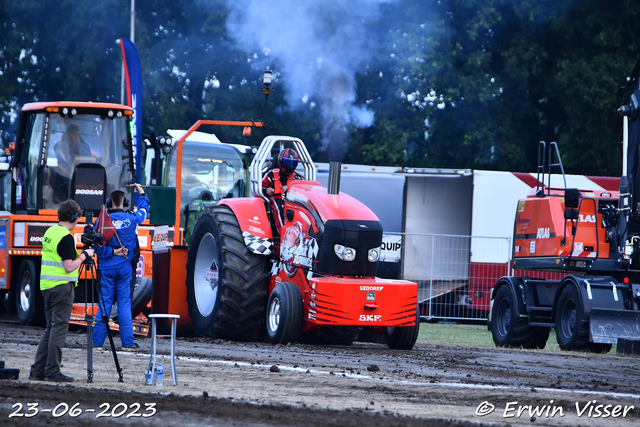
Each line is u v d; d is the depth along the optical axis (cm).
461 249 6662
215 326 3634
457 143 10456
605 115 9400
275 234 3775
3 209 5591
